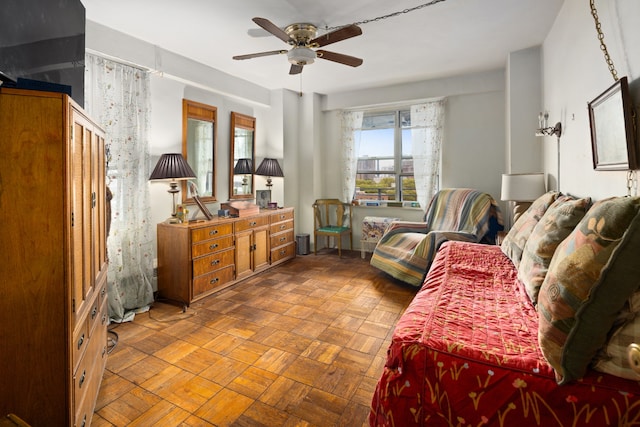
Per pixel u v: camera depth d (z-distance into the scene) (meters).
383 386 1.16
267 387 1.86
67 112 1.22
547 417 0.95
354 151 5.17
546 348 0.99
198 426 1.58
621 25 1.55
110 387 1.87
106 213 2.17
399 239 3.85
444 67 3.97
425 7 2.52
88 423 1.50
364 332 2.53
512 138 3.49
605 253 0.94
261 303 3.12
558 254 1.18
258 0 2.37
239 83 4.28
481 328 1.28
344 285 3.63
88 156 1.55
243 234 3.76
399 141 4.99
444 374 1.08
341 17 2.65
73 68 1.90
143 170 3.07
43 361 1.23
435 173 4.60
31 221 1.20
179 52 3.35
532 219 2.12
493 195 4.38
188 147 3.63
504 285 1.82
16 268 1.20
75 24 1.93
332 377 1.96
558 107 2.68
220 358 2.17
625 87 1.40
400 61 3.73
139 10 2.50
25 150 1.19
